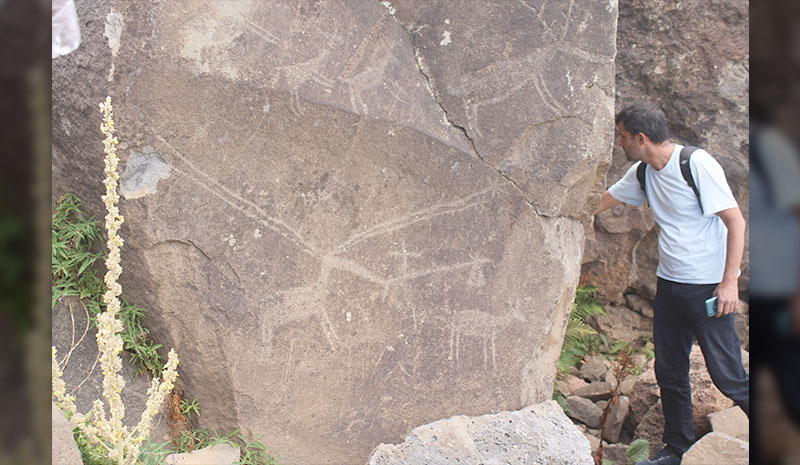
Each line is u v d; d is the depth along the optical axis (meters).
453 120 2.77
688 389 3.41
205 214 2.48
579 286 4.64
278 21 2.49
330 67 2.57
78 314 2.57
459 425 2.77
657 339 3.45
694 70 4.39
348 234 2.68
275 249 2.58
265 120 2.51
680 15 4.36
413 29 2.70
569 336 4.21
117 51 2.29
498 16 2.76
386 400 2.80
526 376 3.03
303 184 2.60
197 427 2.67
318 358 2.68
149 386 2.62
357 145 2.65
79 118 2.40
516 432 2.78
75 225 2.53
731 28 4.31
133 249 2.45
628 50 4.46
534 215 2.95
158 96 2.36
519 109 2.83
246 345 2.56
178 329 2.54
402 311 2.79
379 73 2.66
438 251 2.82
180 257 2.48
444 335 2.87
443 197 2.81
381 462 2.56
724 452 3.05
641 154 3.32
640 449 3.47
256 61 2.47
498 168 2.85
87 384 2.53
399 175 2.73
